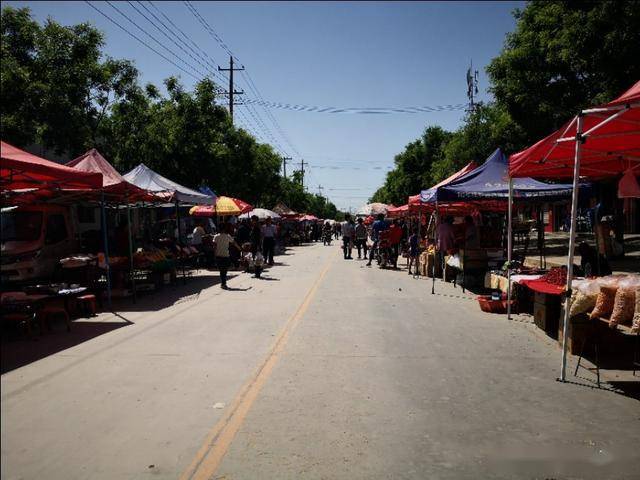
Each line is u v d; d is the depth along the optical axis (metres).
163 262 14.69
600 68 16.64
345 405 5.30
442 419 4.93
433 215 19.36
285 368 6.62
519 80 20.08
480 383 6.03
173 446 4.34
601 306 6.34
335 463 4.04
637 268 14.72
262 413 5.08
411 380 6.13
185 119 25.02
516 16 21.59
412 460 4.09
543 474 3.87
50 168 8.95
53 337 8.49
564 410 5.18
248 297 12.95
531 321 9.72
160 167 24.67
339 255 30.00
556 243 26.61
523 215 33.84
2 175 9.47
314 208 113.00
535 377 6.27
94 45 16.88
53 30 16.33
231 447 4.32
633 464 4.04
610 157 8.38
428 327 9.19
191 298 12.88
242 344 7.94
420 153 60.84
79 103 17.12
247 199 41.34
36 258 11.66
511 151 23.22
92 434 4.57
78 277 11.59
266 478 3.80
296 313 10.59
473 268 14.27
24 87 14.66
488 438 4.51
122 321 9.89
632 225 28.86
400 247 27.47
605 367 6.68
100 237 15.80
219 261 14.70
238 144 33.47
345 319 9.95
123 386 5.91
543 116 20.44
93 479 3.77
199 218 29.09
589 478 3.82
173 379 6.18
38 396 5.57
